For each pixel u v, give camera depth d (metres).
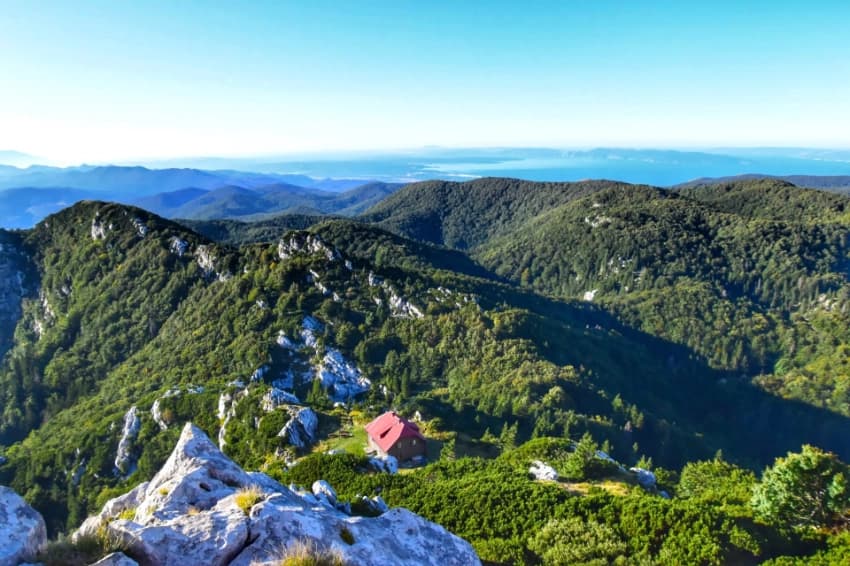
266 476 18.03
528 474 53.06
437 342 135.62
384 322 140.00
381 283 152.25
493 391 114.12
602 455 58.91
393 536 14.41
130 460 99.75
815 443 158.38
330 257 156.12
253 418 91.38
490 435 87.75
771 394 177.38
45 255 191.62
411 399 105.62
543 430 97.69
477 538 36.38
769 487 34.41
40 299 182.25
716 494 43.00
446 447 74.56
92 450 104.62
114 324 154.38
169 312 152.38
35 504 98.62
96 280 171.50
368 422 92.44
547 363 128.62
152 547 11.26
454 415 99.06
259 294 138.50
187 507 13.96
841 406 162.75
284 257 157.38
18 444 122.44
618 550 31.41
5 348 174.75
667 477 64.62
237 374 113.00
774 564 28.56
